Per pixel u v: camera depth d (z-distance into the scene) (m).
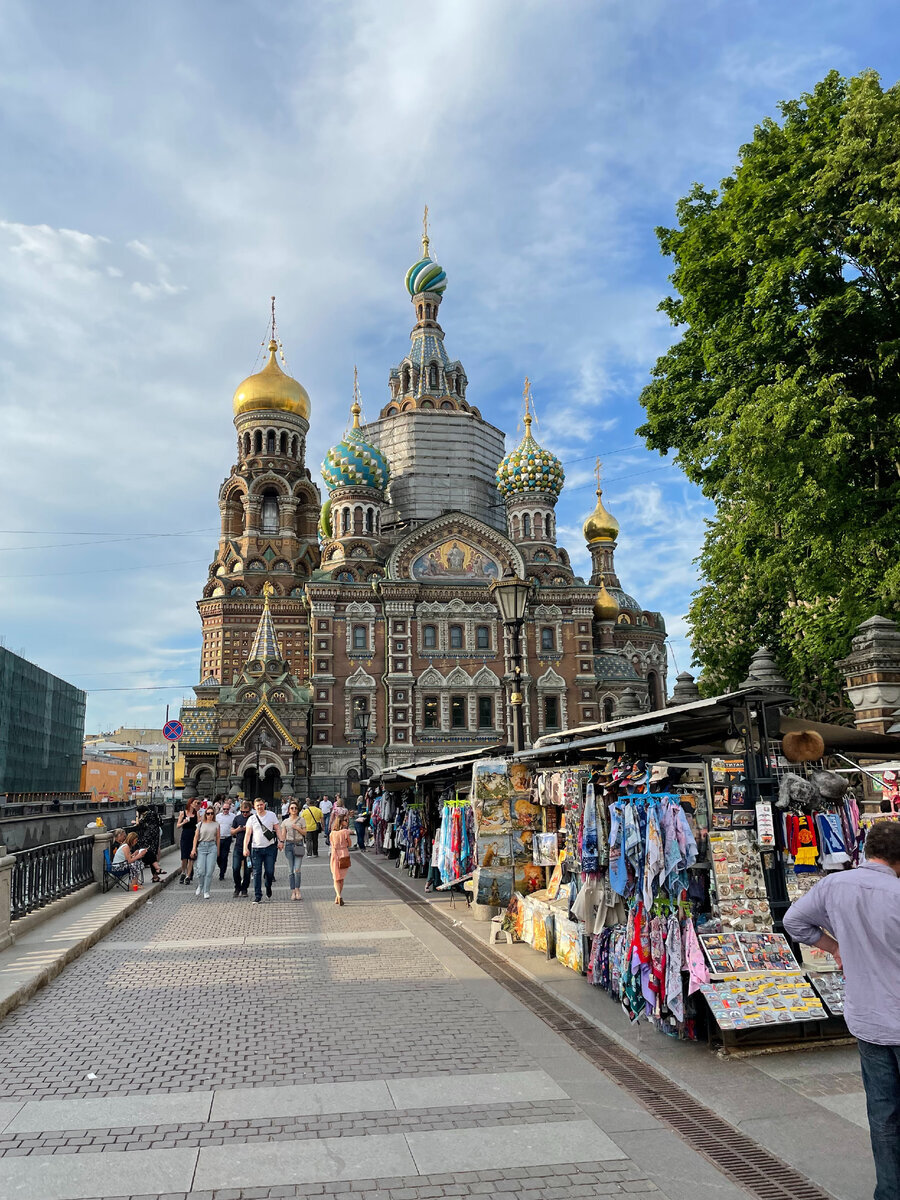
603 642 80.69
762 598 29.38
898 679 18.66
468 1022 10.79
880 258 20.67
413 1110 7.98
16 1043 10.06
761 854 10.48
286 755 62.53
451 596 68.88
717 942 9.77
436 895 22.81
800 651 25.31
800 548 23.62
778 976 9.64
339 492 72.69
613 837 11.02
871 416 21.22
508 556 71.00
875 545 21.73
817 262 21.47
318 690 66.00
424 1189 6.52
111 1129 7.61
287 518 77.75
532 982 12.85
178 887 25.73
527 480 76.38
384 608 67.75
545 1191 6.48
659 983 9.91
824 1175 6.59
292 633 73.19
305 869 30.94
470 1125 7.65
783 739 11.28
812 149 22.42
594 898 12.16
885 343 20.92
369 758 65.19
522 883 16.42
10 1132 7.56
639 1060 9.37
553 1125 7.63
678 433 27.70
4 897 14.71
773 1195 6.38
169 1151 7.17
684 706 11.19
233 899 22.72
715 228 24.53
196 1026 10.69
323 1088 8.52
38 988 12.48
